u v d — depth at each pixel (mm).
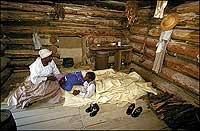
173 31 4117
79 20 5926
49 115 3119
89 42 6277
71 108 3369
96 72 4902
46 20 5602
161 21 4445
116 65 6094
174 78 4102
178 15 3979
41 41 5789
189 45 3697
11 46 5559
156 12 4051
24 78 5059
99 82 4039
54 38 5863
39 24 5621
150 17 5168
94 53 6316
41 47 5746
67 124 2885
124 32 6781
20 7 5145
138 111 3273
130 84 4160
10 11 5160
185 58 3848
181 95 3848
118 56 5938
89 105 3490
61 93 3781
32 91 3396
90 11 5887
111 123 2951
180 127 2789
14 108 3283
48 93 3467
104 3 5875
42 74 3586
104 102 3588
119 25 6566
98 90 3770
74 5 5668
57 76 3895
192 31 3576
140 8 5773
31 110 3250
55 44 5945
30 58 5742
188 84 3693
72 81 3916
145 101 3738
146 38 5367
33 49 5758
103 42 6453
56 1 5449
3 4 4941
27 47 5707
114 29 6617
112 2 5934
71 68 5938
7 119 2383
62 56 6152
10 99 3402
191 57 3670
